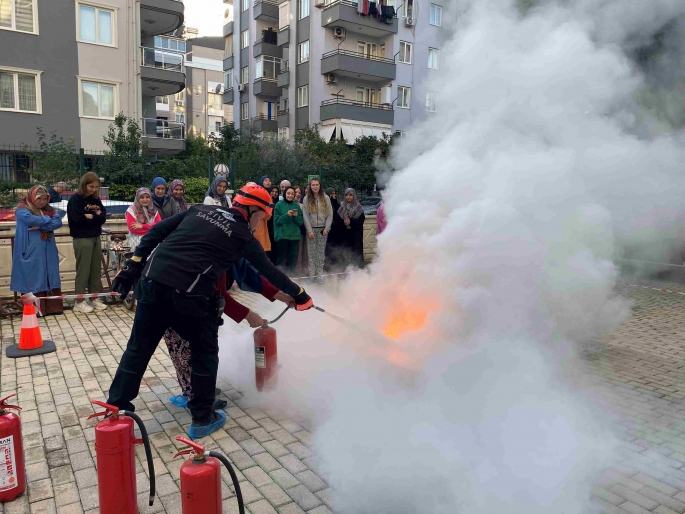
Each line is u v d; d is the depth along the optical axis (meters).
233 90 32.28
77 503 2.62
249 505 2.62
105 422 2.41
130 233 6.49
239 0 30.80
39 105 17.77
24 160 14.36
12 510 2.55
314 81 24.20
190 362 3.48
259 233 7.96
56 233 7.14
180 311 2.94
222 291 3.45
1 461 2.58
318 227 8.23
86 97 18.66
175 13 20.55
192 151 23.47
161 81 20.39
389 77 22.44
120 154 12.97
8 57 17.05
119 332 5.59
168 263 2.95
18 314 6.22
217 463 2.18
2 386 4.11
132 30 19.20
